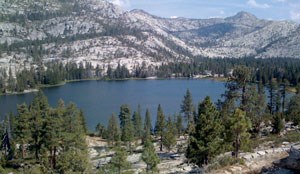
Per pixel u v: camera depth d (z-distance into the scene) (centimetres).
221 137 4553
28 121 7088
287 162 2664
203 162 4272
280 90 12100
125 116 12019
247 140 3891
